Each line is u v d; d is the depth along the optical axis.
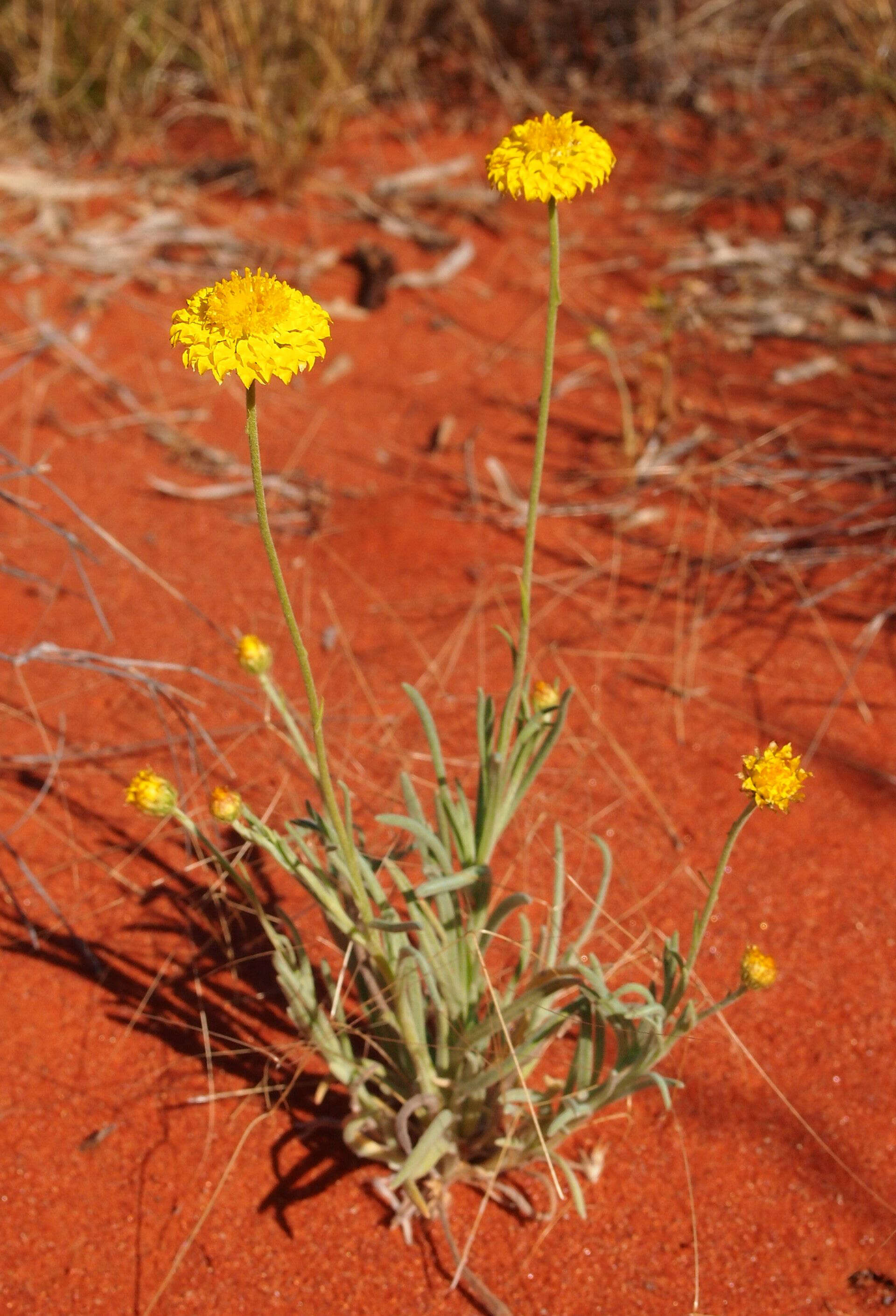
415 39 5.85
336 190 5.12
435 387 4.23
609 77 5.75
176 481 3.85
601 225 5.00
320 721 1.67
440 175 5.17
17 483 3.80
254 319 1.42
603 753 3.00
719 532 3.63
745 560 3.52
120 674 2.74
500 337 4.44
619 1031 1.97
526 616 1.87
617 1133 2.30
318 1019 2.09
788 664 3.23
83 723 3.09
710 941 2.60
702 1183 2.23
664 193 5.14
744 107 5.63
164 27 5.53
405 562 3.56
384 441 4.01
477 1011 2.18
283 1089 2.34
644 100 5.67
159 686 2.79
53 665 3.24
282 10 5.27
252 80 5.04
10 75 5.67
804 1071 2.39
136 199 5.06
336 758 2.97
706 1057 2.41
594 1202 2.21
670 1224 2.18
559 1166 2.23
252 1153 2.27
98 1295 2.08
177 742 3.02
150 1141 2.29
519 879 2.70
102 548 3.60
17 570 3.15
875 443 3.89
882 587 3.43
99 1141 2.29
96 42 5.42
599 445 3.96
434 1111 2.09
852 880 2.71
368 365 4.32
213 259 4.73
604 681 3.19
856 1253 2.13
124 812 2.87
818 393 4.13
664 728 3.06
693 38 5.82
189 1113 2.33
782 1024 2.46
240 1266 2.12
